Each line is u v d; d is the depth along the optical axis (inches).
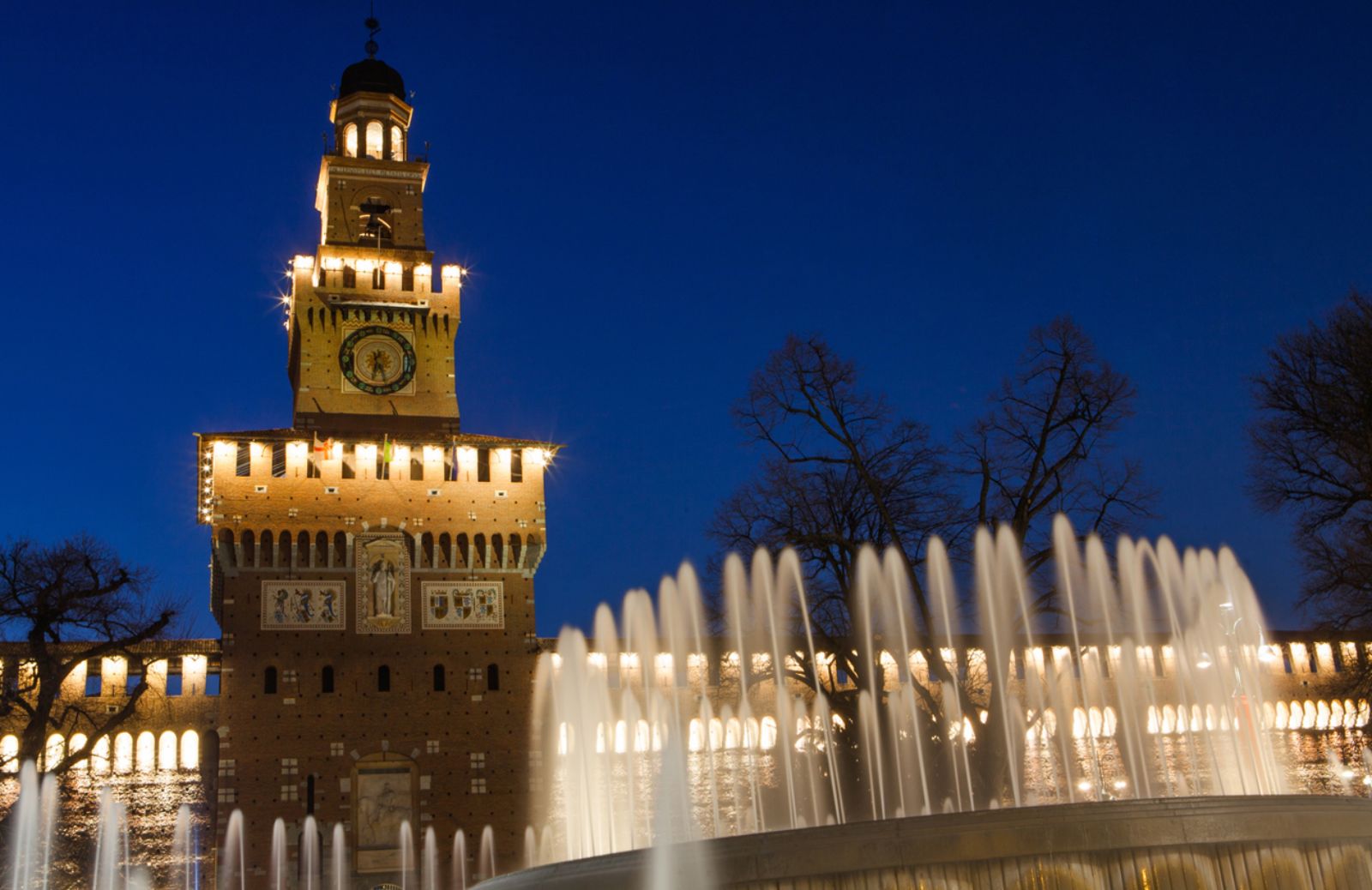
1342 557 1994.3
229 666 2753.4
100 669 2726.4
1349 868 885.2
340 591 2866.6
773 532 2247.8
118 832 2625.5
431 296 3253.0
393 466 2974.9
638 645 2928.2
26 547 2498.8
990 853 837.8
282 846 2677.2
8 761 2410.2
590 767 2837.1
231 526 2834.6
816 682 2274.9
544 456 3078.2
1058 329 2166.6
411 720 2819.9
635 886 839.1
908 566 2166.6
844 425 2255.2
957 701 2097.7
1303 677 3083.2
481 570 2965.1
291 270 3238.2
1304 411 2010.3
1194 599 2511.1
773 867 828.0
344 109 3489.2
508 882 906.7
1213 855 859.4
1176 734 2920.8
